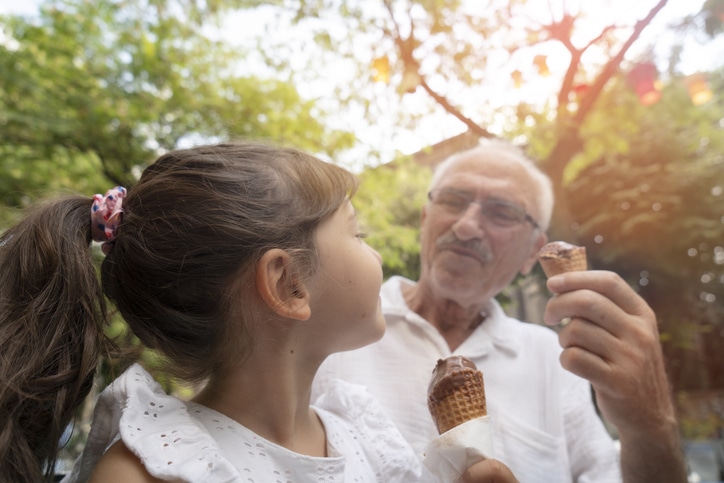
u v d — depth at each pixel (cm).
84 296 87
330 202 97
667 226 619
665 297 668
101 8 493
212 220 89
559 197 353
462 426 87
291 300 89
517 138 395
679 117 607
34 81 475
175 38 499
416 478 106
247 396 91
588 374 114
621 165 628
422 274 175
